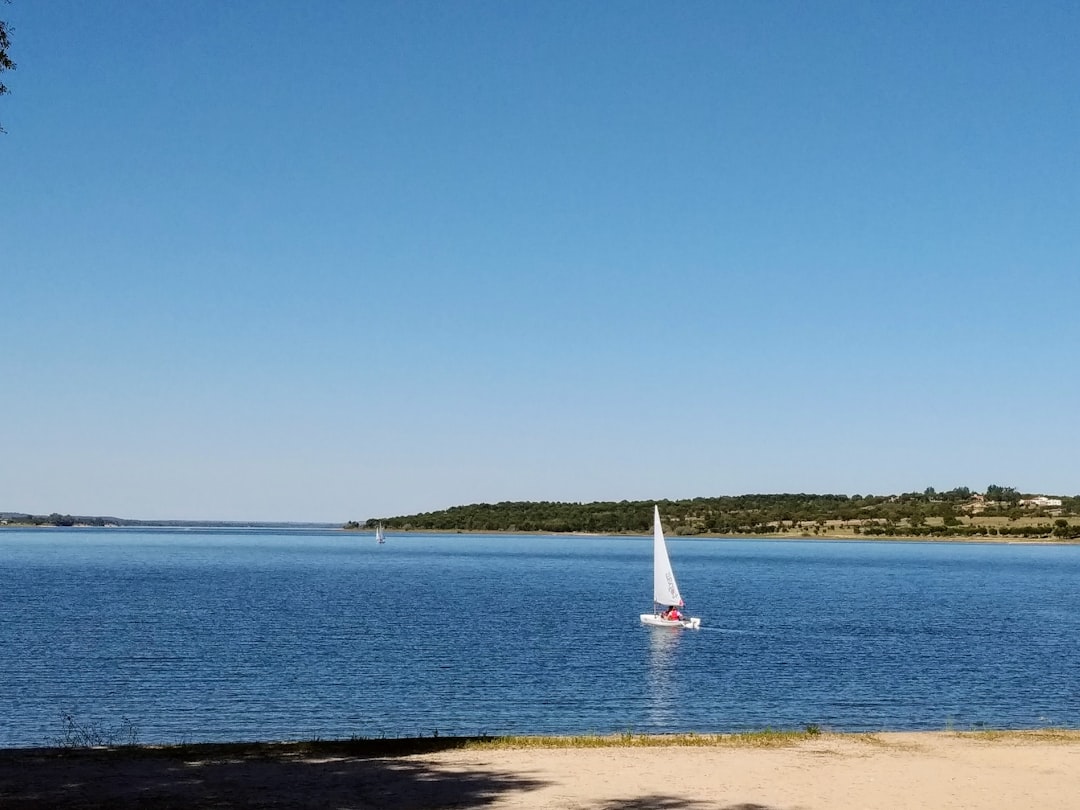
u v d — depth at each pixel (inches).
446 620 3457.2
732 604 4389.8
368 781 806.5
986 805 741.9
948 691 2027.6
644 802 735.1
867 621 3609.7
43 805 709.3
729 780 819.4
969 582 6181.1
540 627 3262.8
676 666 2379.4
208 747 989.2
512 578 6254.9
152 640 2755.9
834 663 2452.0
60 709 1769.2
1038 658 2566.4
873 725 1652.3
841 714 1768.0
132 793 751.7
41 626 3078.2
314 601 4212.6
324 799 737.0
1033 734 1111.0
